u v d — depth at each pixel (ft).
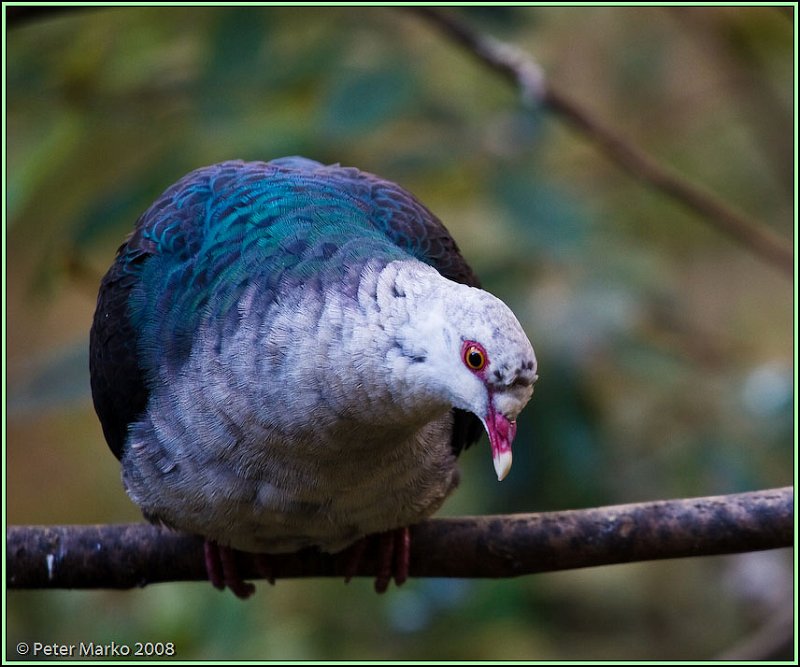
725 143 43.45
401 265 23.84
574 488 34.40
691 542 27.02
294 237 24.84
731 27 42.09
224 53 33.76
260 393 24.18
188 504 26.18
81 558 27.78
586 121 36.27
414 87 33.73
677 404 37.32
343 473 25.35
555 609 39.88
